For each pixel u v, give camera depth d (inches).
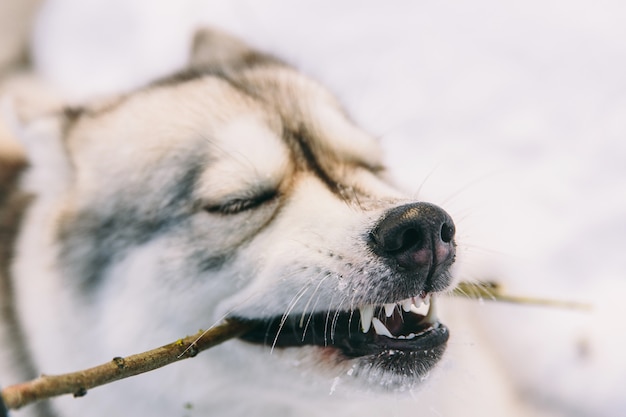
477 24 39.1
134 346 19.3
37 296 20.2
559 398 25.9
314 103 21.2
